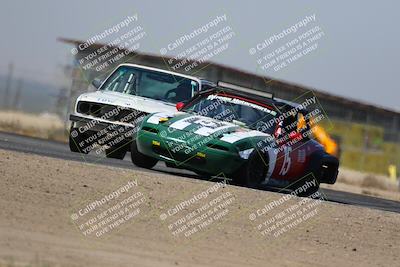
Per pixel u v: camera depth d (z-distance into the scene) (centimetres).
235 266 2478
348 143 9238
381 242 3092
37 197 2814
